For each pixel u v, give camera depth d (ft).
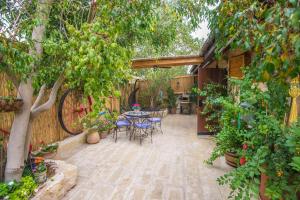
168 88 34.19
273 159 5.74
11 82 7.81
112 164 12.09
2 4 5.99
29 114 7.82
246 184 5.34
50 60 7.65
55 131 14.24
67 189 8.88
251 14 3.79
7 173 7.50
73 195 8.66
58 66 7.38
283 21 2.72
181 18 11.89
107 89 6.43
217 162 12.32
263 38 3.12
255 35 3.61
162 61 19.08
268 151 5.96
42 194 7.27
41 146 12.57
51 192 7.70
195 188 9.24
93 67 5.64
